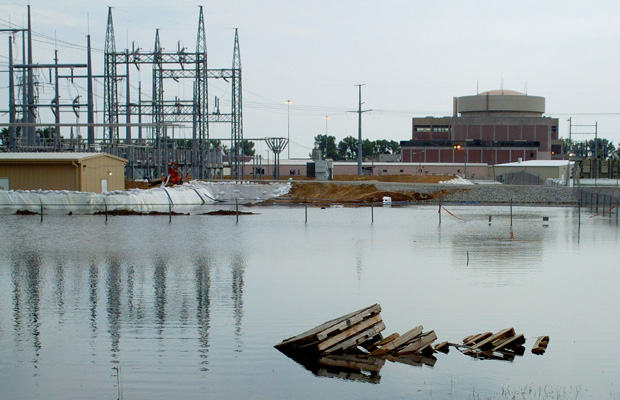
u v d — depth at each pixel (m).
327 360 17.48
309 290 25.25
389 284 26.53
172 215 59.00
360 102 112.31
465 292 25.05
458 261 32.50
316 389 15.45
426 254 34.84
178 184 81.88
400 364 17.27
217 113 112.12
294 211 66.12
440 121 194.12
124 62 94.44
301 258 33.22
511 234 42.59
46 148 91.75
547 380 16.09
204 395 14.97
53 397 14.76
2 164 63.16
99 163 68.06
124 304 22.77
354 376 16.33
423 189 86.31
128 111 96.88
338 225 50.97
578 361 17.39
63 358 17.19
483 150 173.12
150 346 18.20
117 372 16.22
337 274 28.72
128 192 62.19
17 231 44.09
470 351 18.08
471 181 124.19
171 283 26.38
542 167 126.19
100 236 41.72
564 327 20.41
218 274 28.47
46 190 62.16
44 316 21.09
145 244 38.06
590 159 130.62
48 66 85.31
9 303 22.75
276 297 24.00
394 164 149.88
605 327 20.39
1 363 16.78
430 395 15.20
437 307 22.69
